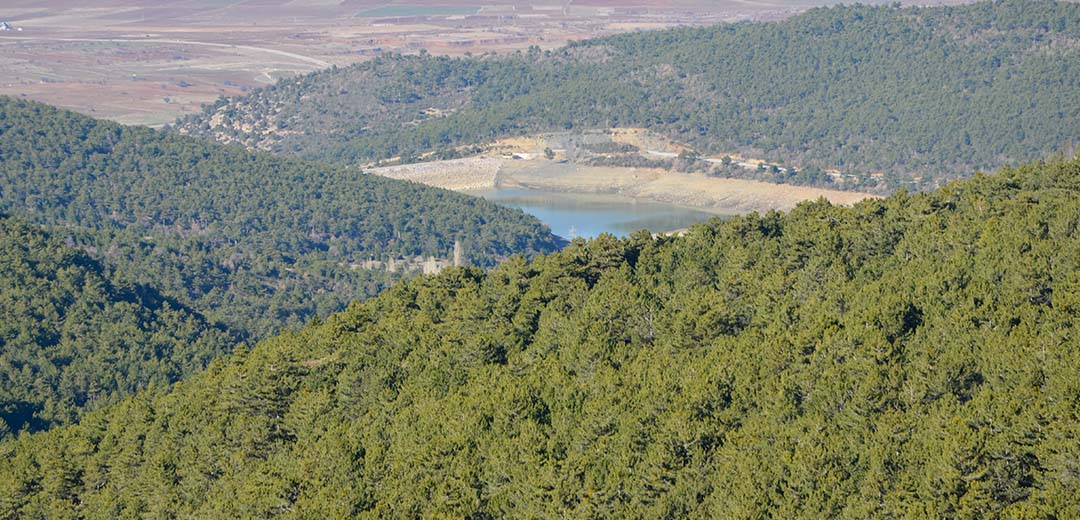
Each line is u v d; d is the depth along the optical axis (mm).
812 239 164875
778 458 110875
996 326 126125
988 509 99938
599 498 111688
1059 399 106875
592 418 122125
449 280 180000
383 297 188375
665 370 132125
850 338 125438
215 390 159500
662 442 116375
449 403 133375
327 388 153125
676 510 110500
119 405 175250
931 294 135875
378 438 133875
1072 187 166125
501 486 118812
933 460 103812
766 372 126938
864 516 101875
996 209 161875
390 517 116750
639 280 167625
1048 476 101375
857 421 114562
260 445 143750
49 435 171125
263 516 123750
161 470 143875
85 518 146000
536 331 158375
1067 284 129000
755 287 152625
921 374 117625
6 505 151500
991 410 108688
